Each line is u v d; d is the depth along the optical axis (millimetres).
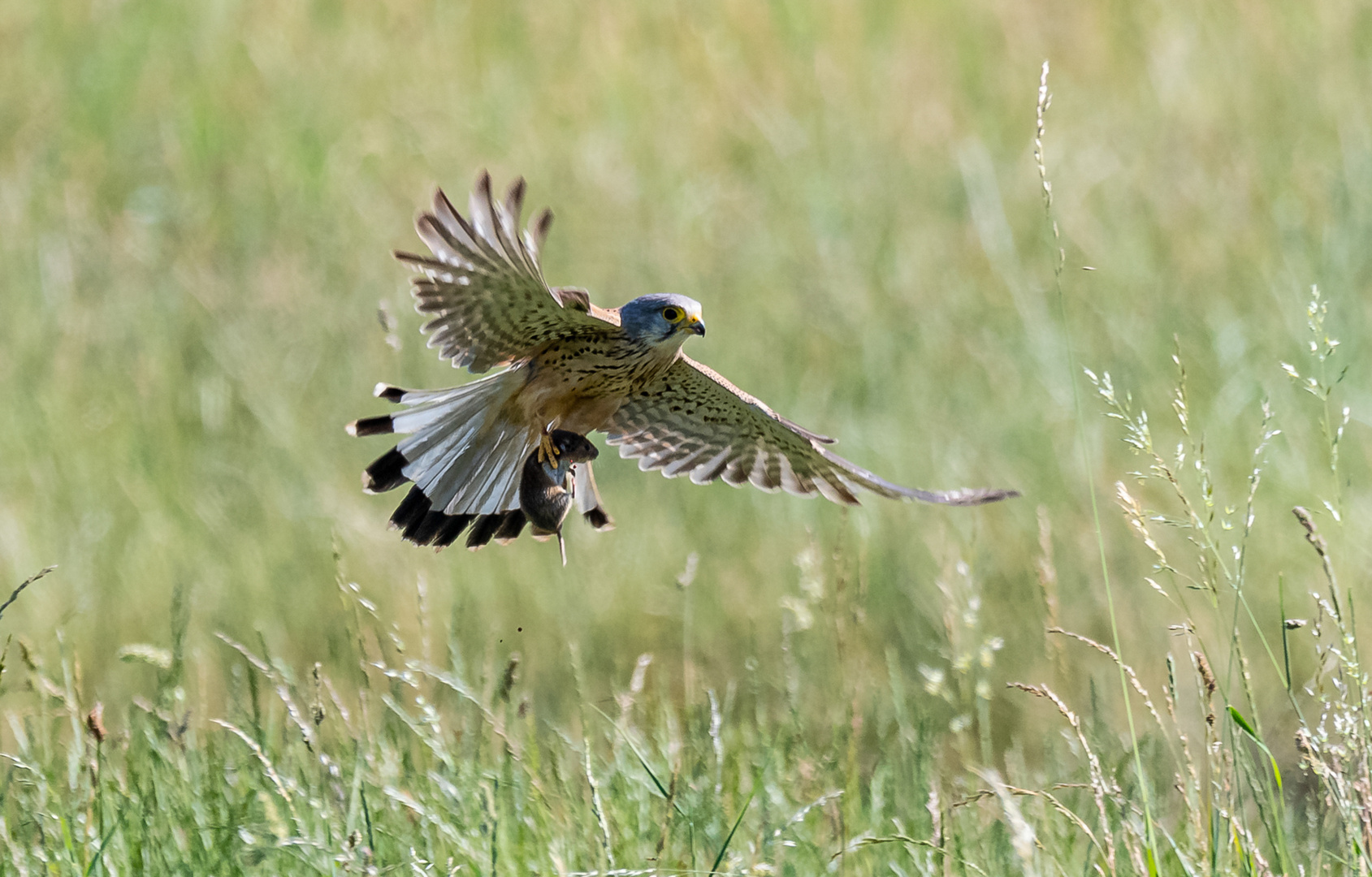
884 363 15438
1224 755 7211
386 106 21312
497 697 8391
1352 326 15180
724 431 8461
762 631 11500
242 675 10648
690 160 20031
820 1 23391
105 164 20047
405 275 17547
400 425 7430
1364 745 6781
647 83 21688
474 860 7277
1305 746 6980
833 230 18031
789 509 12961
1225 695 7133
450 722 10023
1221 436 13438
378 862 7145
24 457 14047
